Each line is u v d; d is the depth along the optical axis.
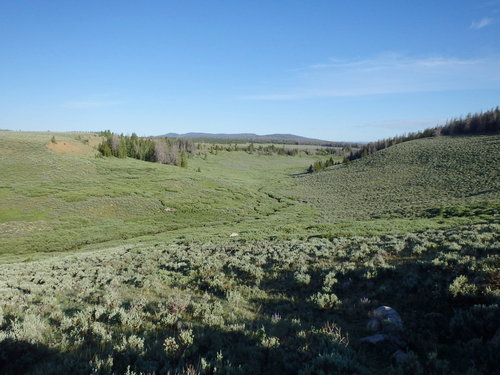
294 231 25.11
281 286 10.24
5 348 5.36
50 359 5.38
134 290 10.73
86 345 6.01
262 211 51.84
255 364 5.20
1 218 39.09
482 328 5.59
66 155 87.81
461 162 63.97
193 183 70.06
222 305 8.73
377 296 8.41
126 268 15.20
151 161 121.25
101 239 33.88
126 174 76.56
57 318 7.71
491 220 19.23
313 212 46.28
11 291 10.68
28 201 45.47
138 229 38.09
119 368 5.00
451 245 11.36
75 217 41.25
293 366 4.96
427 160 77.44
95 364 4.93
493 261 8.38
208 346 5.87
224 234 28.00
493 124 101.50
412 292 8.08
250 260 14.14
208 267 13.08
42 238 32.81
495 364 4.66
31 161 73.62
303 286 9.93
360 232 19.30
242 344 5.89
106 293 9.88
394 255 11.96
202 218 45.41
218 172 125.50
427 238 13.82
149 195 54.56
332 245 15.38
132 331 6.73
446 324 6.18
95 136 138.00
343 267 10.63
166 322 7.19
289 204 59.19
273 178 118.88
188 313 7.96
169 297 9.14
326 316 7.58
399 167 80.12
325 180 90.56
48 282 12.28
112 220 42.25
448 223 20.22
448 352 5.31
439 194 44.00
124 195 52.69
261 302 8.99
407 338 5.83
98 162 87.88
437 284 7.75
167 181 68.75
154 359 5.31
